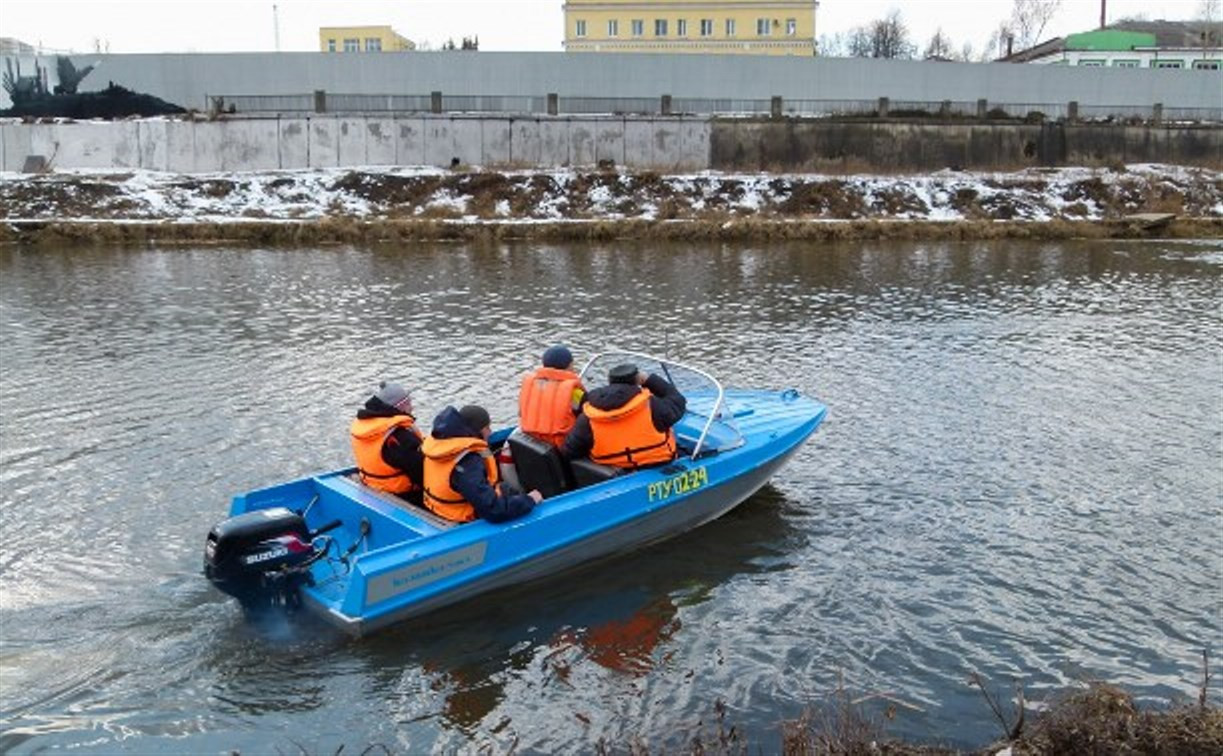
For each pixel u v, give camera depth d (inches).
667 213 1259.2
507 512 259.6
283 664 233.3
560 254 1013.2
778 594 271.1
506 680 230.2
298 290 769.6
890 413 431.2
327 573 258.1
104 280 816.9
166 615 252.5
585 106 1521.9
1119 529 309.4
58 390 464.1
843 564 288.2
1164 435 400.5
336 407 438.3
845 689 225.0
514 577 266.4
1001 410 436.1
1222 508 325.1
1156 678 228.5
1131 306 705.6
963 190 1357.0
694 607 264.4
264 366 513.3
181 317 651.5
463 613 258.2
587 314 668.7
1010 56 2618.1
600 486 281.3
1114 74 1635.1
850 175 1422.2
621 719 215.2
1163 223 1203.9
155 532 303.0
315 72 1544.0
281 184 1293.1
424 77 1558.8
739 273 877.2
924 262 958.4
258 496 272.5
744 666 235.9
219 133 1362.0
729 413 343.0
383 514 261.7
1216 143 1520.7
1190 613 258.1
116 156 1355.8
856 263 951.6
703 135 1446.9
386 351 550.6
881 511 325.1
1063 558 289.7
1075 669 232.4
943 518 319.3
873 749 191.5
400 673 231.3
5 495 332.5
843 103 1574.8
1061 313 677.9
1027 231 1181.1
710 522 316.5
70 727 208.1
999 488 343.6
